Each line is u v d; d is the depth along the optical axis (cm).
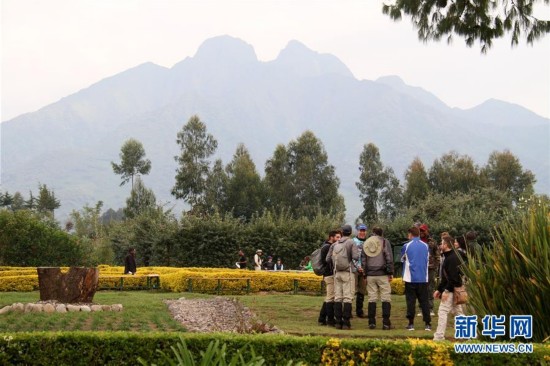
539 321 835
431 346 781
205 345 820
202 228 4075
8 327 1380
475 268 926
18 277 2653
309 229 4134
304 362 796
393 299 2086
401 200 9925
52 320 1472
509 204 5366
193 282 2662
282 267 3778
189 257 4050
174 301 2048
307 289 2684
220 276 2717
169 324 1465
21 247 3322
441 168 8662
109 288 2842
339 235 1450
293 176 8400
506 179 8462
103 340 829
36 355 820
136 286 2883
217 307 1869
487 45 1702
